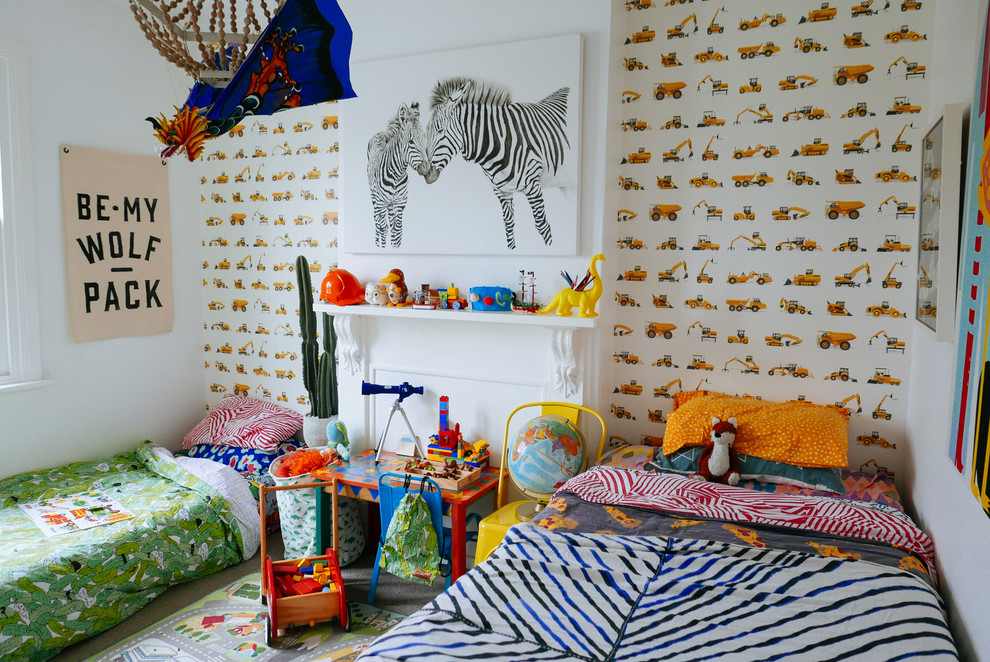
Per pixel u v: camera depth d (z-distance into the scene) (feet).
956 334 4.98
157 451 11.79
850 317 8.67
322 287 10.40
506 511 8.73
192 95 5.20
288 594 8.77
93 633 8.62
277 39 4.59
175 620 8.97
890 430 8.60
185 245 13.33
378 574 9.35
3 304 10.62
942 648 4.39
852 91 8.41
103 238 11.84
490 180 9.52
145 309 12.62
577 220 9.04
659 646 4.59
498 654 4.54
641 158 9.53
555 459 8.38
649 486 7.28
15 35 10.40
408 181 10.08
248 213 12.96
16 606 7.91
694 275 9.42
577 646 4.62
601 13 8.76
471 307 9.52
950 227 5.14
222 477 10.73
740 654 4.44
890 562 5.76
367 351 10.82
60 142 11.13
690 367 9.56
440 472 9.16
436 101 9.74
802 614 4.86
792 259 8.89
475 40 9.53
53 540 8.77
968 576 4.89
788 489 7.70
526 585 5.38
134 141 12.31
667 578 5.43
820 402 8.92
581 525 6.64
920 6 8.02
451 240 9.86
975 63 4.71
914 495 7.59
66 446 11.54
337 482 9.53
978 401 4.20
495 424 9.96
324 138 11.98
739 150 9.02
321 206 12.16
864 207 8.48
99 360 11.96
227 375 13.69
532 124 9.16
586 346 9.23
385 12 10.09
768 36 8.75
